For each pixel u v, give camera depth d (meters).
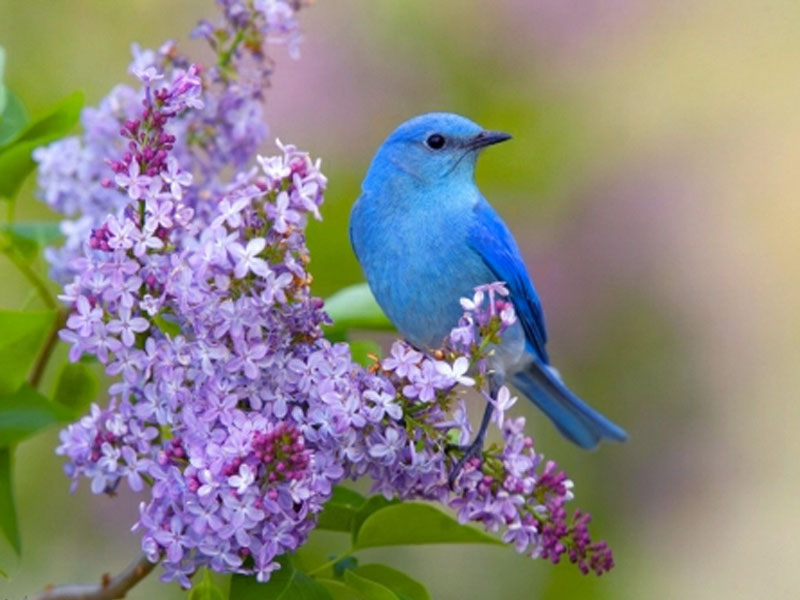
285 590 7.36
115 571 12.82
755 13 18.77
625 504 15.17
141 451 7.30
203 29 9.21
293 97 15.64
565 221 16.11
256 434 6.84
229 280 7.17
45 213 13.17
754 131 18.31
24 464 12.68
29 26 14.44
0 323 8.01
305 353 7.38
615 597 14.26
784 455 16.72
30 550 12.62
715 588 15.88
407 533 7.87
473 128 10.62
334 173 15.15
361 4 15.97
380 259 10.48
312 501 7.05
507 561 13.74
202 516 6.83
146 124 7.25
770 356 16.86
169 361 7.19
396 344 7.30
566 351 15.83
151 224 7.13
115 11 14.95
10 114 9.57
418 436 7.39
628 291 15.99
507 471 7.67
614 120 16.80
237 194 7.43
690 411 15.98
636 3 17.30
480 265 10.48
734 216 17.47
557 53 16.36
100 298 7.26
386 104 15.77
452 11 16.05
